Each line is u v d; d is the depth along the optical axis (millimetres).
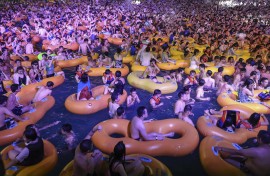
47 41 14133
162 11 27375
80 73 9359
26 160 4676
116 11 24688
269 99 7770
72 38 14617
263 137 4406
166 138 5668
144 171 4680
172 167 5301
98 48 14602
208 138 5672
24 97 7664
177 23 20000
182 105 7105
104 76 8711
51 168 5031
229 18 23219
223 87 8406
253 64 9727
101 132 5809
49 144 5488
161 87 8688
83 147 4320
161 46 12250
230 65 10781
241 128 6207
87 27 18109
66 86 9344
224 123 6090
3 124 6102
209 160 5062
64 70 10945
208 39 14852
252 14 26844
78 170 4371
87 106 7223
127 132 5973
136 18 21250
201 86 8320
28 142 4695
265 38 14727
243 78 9344
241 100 7750
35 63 8977
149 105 7969
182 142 5559
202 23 20047
